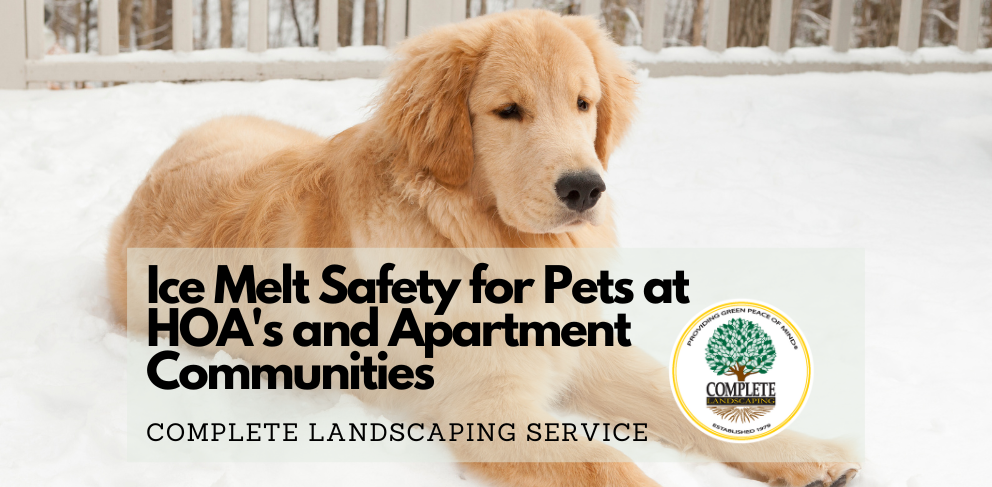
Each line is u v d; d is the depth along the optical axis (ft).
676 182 19.52
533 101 9.23
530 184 9.02
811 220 17.31
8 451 8.52
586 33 10.54
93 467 8.26
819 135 22.97
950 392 10.30
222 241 11.64
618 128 10.86
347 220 10.27
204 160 13.29
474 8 72.59
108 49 26.91
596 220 9.19
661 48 28.43
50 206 17.58
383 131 9.88
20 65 26.20
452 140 9.37
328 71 27.30
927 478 8.44
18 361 10.72
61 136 21.40
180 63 26.68
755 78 28.17
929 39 76.23
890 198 18.63
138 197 13.42
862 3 74.08
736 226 16.69
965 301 13.25
